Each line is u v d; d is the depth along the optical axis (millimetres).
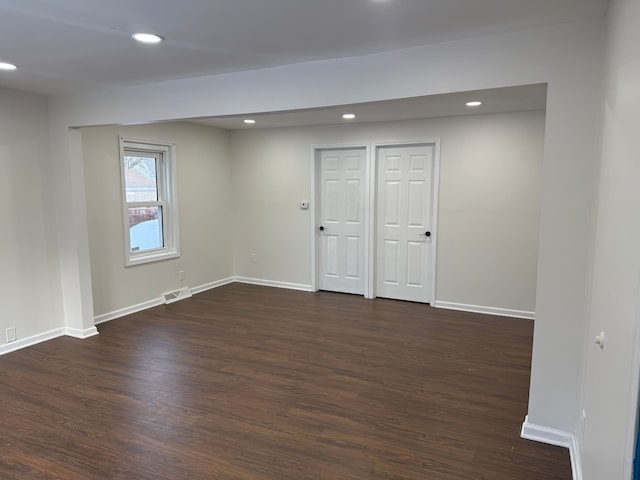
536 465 2352
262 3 2023
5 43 2590
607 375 1509
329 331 4469
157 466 2344
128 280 5012
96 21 2250
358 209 5793
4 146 3787
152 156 5340
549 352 2480
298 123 5629
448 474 2281
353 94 2852
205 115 3387
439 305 5340
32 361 3713
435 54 2576
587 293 2266
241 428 2709
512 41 2371
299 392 3178
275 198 6242
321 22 2252
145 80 3473
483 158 4934
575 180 2301
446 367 3604
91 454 2443
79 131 4129
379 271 5754
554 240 2385
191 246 5867
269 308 5293
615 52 1728
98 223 4629
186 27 2334
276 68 3080
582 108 2252
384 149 5527
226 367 3607
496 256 4988
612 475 1338
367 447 2514
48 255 4191
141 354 3875
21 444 2537
